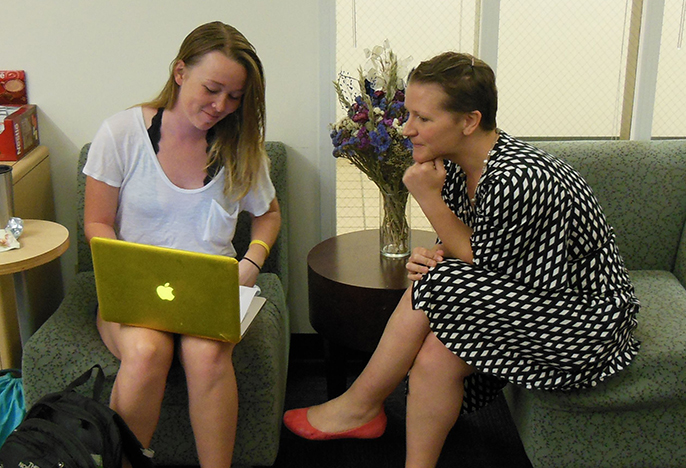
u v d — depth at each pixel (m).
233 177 1.89
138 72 2.37
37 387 1.83
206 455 1.74
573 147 2.24
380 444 2.12
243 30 2.34
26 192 2.21
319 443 2.12
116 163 1.84
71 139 2.43
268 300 2.06
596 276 1.69
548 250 1.62
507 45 2.38
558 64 2.39
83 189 2.27
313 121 2.42
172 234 1.90
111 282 1.63
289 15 2.32
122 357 1.68
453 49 2.40
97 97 2.39
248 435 1.88
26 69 2.35
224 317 1.60
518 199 1.55
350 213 2.55
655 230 2.25
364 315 1.96
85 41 2.33
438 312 1.68
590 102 2.43
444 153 1.67
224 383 1.69
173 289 1.60
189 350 1.68
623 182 2.22
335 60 2.36
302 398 2.35
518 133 2.47
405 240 2.13
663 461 1.85
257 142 1.89
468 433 2.17
